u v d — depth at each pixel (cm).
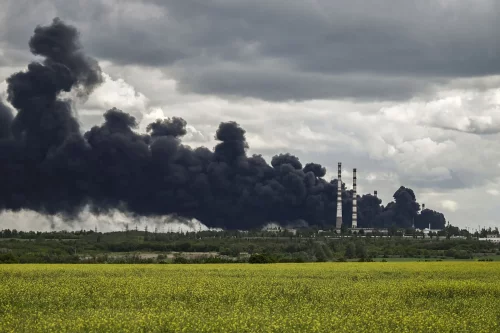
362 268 15662
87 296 9219
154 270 14875
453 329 6625
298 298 9125
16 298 8750
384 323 6906
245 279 11919
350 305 8225
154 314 7169
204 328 6456
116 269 15075
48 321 6862
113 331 6391
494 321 7088
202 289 9750
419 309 8162
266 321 6900
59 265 17250
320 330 6431
